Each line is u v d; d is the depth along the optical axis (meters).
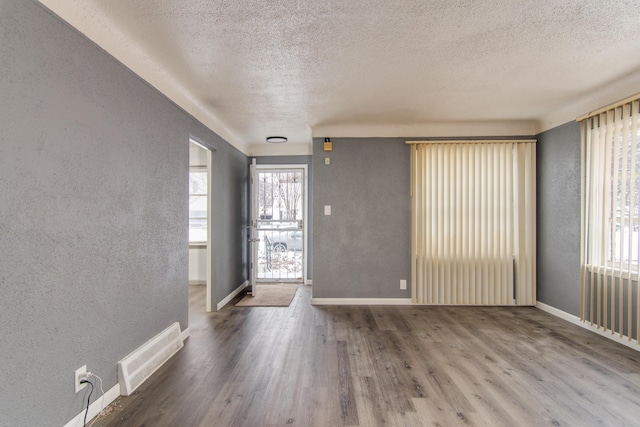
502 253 4.15
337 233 4.33
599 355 2.71
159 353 2.54
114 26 2.00
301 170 5.63
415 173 4.24
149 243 2.48
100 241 1.93
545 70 2.66
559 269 3.73
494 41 2.21
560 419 1.87
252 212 4.83
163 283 2.70
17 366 1.41
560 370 2.45
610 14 1.90
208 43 2.21
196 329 3.38
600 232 3.14
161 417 1.88
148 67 2.44
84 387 1.80
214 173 4.01
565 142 3.62
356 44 2.24
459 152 4.18
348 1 1.77
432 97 3.26
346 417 1.88
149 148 2.47
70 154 1.70
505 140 4.12
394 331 3.30
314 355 2.73
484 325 3.47
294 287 5.33
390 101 3.37
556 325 3.46
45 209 1.55
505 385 2.24
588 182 3.25
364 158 4.32
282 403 2.02
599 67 2.61
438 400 2.06
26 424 1.46
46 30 1.55
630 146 2.80
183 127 3.06
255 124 4.21
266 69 2.61
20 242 1.43
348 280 4.32
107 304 2.00
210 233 4.03
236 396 2.10
